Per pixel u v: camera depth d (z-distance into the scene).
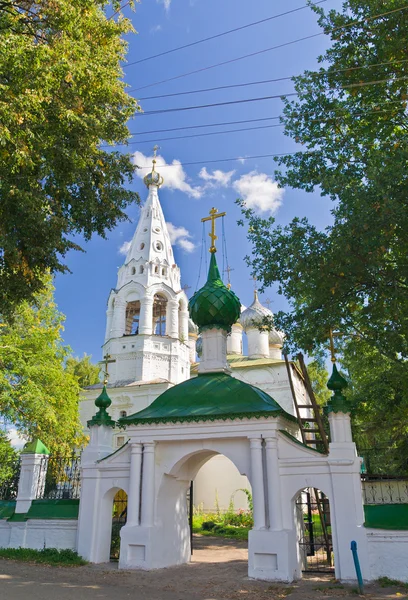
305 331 12.24
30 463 14.88
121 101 13.27
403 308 11.13
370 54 12.91
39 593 8.84
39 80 9.74
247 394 12.32
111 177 14.12
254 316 43.16
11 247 11.18
